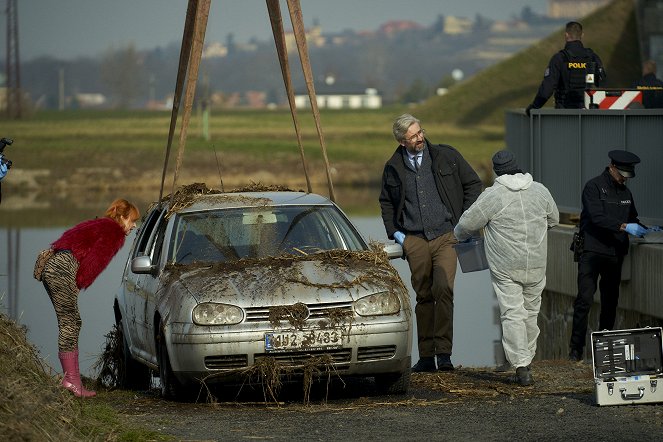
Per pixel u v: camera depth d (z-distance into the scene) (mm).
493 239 25312
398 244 27047
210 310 23250
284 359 23281
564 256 37844
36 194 148750
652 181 33750
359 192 145875
